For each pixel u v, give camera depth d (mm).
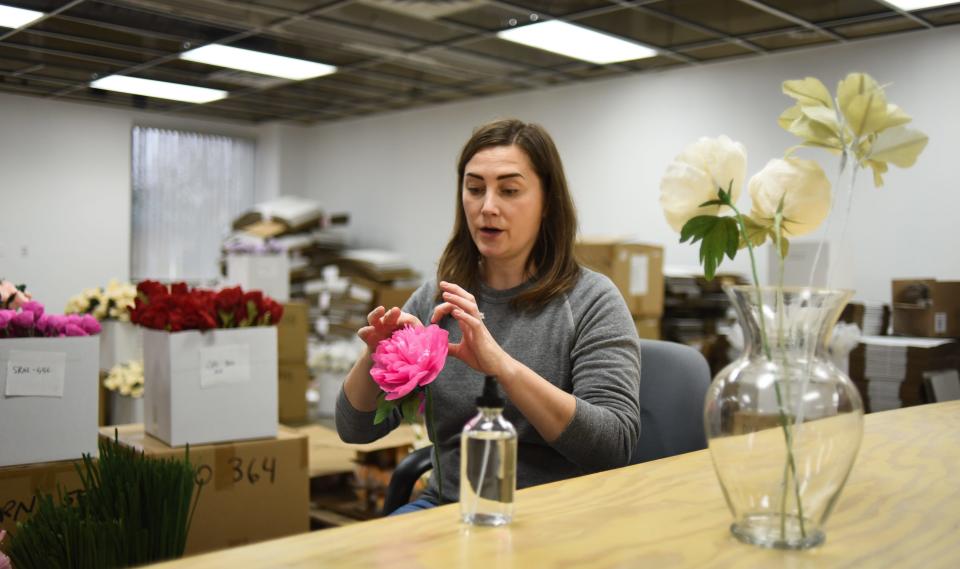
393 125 6723
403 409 988
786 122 908
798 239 3775
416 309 1772
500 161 1561
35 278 5852
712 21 3885
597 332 1533
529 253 1682
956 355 3422
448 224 6332
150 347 2295
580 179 5410
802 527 805
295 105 6328
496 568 719
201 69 5008
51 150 5930
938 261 3908
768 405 805
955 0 3469
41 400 1948
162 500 1333
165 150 6973
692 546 797
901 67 4023
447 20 3979
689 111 4844
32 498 1905
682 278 4418
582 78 5238
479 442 854
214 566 717
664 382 1679
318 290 6152
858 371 3395
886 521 904
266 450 2287
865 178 4141
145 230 6859
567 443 1314
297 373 4695
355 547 776
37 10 3783
